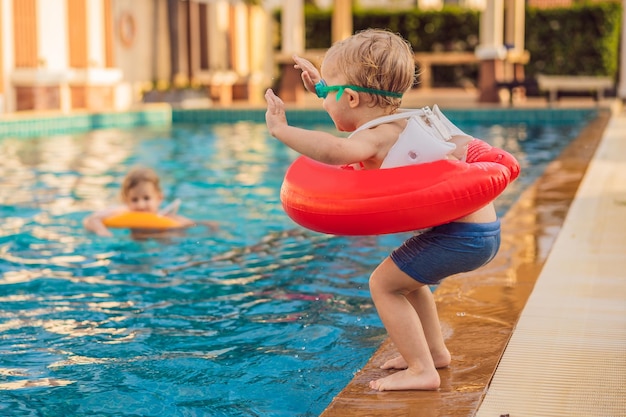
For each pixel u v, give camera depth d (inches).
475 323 133.4
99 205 284.5
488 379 107.8
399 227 100.0
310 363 130.0
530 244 191.5
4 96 599.8
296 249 215.3
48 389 120.1
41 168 380.2
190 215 266.8
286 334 144.8
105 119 617.6
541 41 849.5
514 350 119.9
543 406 99.0
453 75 859.4
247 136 544.7
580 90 812.0
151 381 123.1
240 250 215.0
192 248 217.5
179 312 159.9
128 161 410.0
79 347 139.2
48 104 627.8
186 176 360.2
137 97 753.6
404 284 103.6
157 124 645.9
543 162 398.0
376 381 107.2
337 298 168.2
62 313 159.5
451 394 103.0
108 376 125.3
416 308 111.9
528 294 150.0
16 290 176.4
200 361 131.4
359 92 101.9
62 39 663.1
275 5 1048.8
